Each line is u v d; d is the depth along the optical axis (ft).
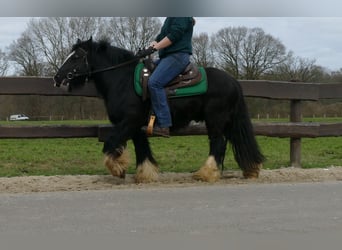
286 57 162.61
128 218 15.48
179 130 25.30
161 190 20.11
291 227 14.52
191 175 25.02
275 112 72.38
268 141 51.24
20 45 141.49
